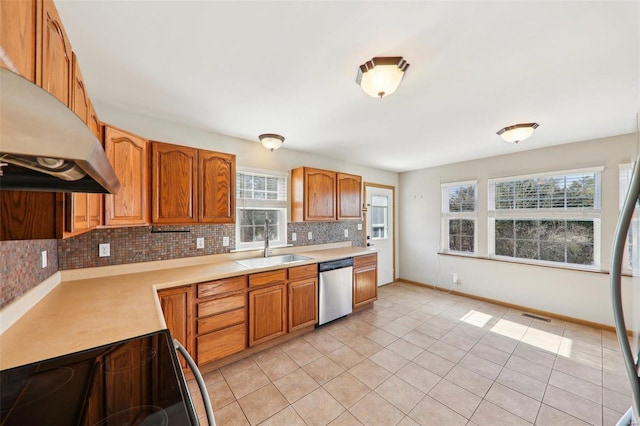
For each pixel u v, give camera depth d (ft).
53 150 1.53
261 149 10.23
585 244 10.03
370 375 6.89
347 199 11.96
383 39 4.26
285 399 6.02
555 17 3.73
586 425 5.27
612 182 9.32
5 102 1.26
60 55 3.13
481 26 3.93
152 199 6.80
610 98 6.29
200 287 6.80
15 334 3.73
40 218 3.35
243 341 7.61
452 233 14.23
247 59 4.84
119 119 7.08
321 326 9.94
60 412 2.40
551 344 8.48
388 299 13.06
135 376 2.90
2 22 1.89
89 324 4.07
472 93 6.07
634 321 1.98
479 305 12.16
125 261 7.14
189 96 6.30
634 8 3.52
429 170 15.12
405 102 6.57
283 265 8.55
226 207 8.14
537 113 7.23
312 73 5.29
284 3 3.54
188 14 3.74
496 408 5.74
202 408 5.77
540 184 11.06
